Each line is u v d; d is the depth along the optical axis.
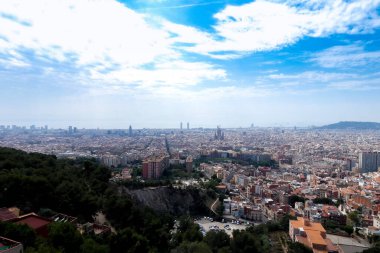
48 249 96.38
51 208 160.88
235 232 188.25
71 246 111.00
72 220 149.38
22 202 152.00
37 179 162.12
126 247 132.50
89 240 115.38
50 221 126.44
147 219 184.88
